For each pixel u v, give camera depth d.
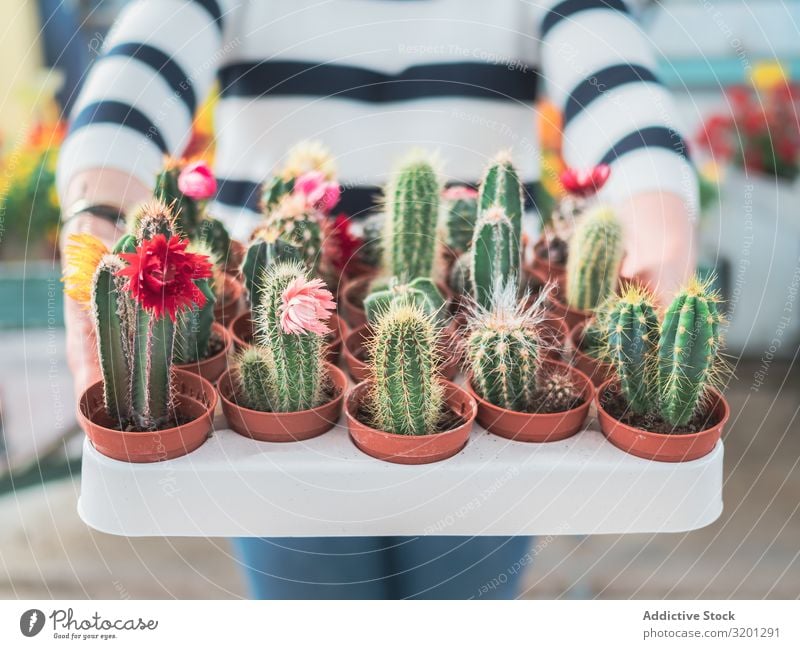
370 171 0.98
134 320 0.64
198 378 0.74
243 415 0.71
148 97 0.86
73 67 1.66
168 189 0.79
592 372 0.80
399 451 0.68
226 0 0.97
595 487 0.69
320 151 0.88
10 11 1.58
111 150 0.82
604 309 0.78
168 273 0.60
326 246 0.86
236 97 1.00
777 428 1.67
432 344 0.68
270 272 0.73
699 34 1.88
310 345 0.69
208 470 0.68
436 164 0.84
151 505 0.68
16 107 1.53
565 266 0.96
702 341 0.66
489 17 0.98
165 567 1.37
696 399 0.69
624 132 0.88
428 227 0.81
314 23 0.96
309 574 0.85
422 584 0.85
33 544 1.39
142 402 0.68
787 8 1.86
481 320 0.73
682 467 0.69
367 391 0.75
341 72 0.97
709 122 1.83
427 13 0.97
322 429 0.73
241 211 0.98
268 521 0.70
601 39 0.94
